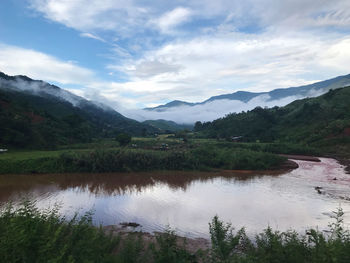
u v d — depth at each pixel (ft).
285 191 140.46
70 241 41.16
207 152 241.35
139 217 95.40
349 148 283.38
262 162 226.79
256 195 130.93
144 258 45.16
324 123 366.02
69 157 197.06
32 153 214.48
